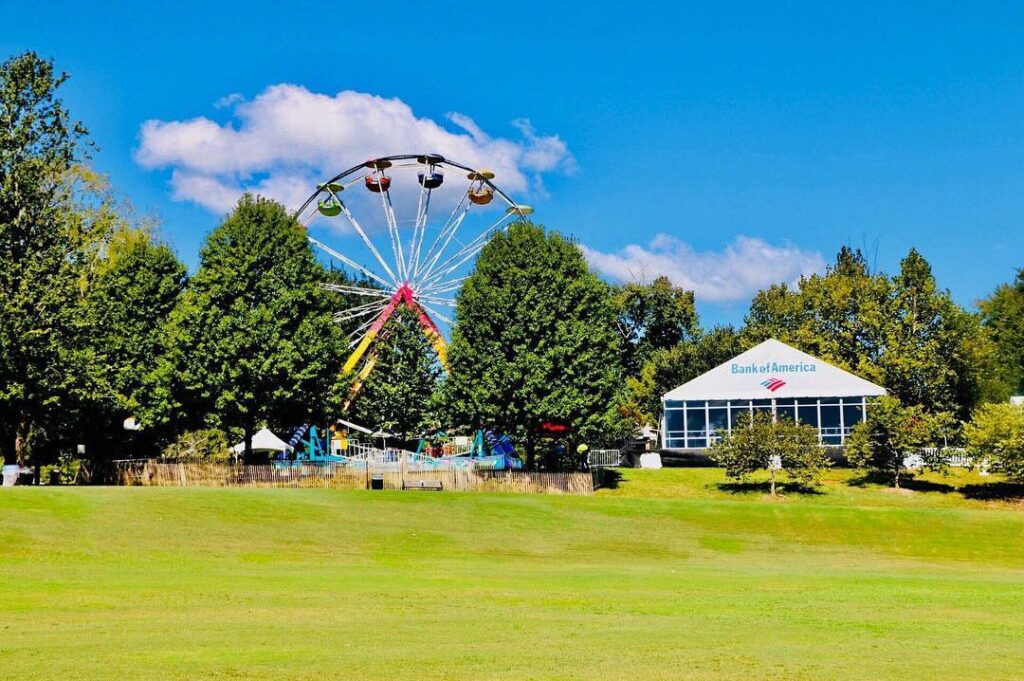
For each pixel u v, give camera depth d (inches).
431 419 2856.8
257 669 633.6
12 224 2370.8
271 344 2529.5
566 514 1993.1
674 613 925.8
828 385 3038.9
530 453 2689.5
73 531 1435.8
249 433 2576.3
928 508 2426.2
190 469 2504.9
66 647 703.1
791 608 974.4
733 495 2581.2
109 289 2874.0
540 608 941.2
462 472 2541.8
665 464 3102.9
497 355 2620.6
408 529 1738.4
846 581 1240.8
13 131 2395.4
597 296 2783.0
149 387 2610.7
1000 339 4308.6
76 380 2401.6
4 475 2223.2
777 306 4699.8
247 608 900.0
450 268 3196.4
